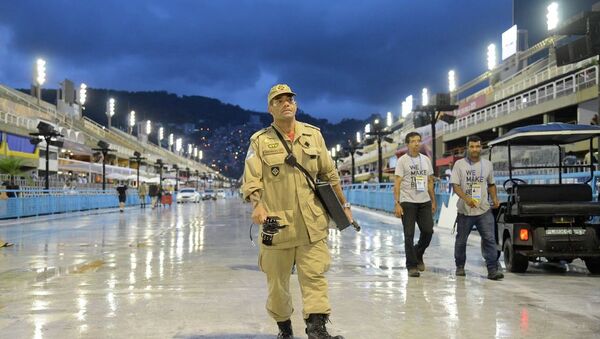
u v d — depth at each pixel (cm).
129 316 580
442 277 841
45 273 897
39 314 591
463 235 841
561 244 845
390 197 2756
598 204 844
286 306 458
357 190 3816
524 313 592
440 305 634
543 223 877
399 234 1675
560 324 543
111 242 1452
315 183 440
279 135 443
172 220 2522
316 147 447
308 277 435
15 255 1155
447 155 6172
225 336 500
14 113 5412
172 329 525
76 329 526
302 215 432
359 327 532
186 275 873
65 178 5744
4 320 564
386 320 561
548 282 791
